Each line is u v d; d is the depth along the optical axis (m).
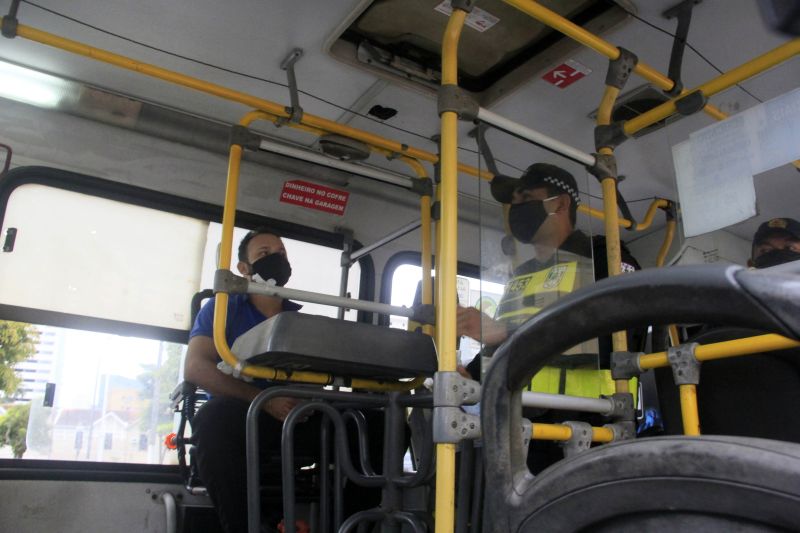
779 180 2.60
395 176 3.29
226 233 2.61
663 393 2.16
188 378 2.97
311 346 2.08
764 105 2.16
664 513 0.62
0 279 3.18
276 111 2.94
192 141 3.79
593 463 0.68
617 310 0.69
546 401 2.02
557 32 3.10
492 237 2.26
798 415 1.78
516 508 0.75
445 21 3.04
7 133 3.38
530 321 0.77
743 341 1.80
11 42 3.17
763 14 0.65
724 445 0.59
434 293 3.23
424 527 2.10
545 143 2.39
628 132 2.61
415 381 2.57
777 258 2.45
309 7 2.95
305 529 2.59
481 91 3.54
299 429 2.80
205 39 3.19
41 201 3.38
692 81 3.42
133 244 3.54
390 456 2.30
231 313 3.21
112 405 3.34
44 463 3.15
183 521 3.26
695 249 2.67
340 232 4.16
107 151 3.59
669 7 2.85
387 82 3.43
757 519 0.56
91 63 3.33
